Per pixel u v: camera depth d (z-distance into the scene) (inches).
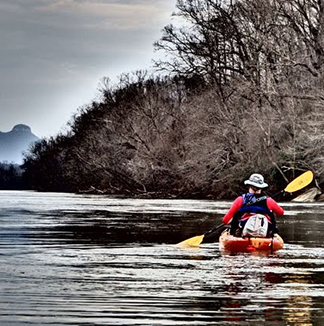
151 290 546.9
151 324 432.8
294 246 898.1
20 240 966.4
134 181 4030.5
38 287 557.3
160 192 3545.8
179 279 605.3
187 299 510.6
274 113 2898.6
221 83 3454.7
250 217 858.8
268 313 465.1
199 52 3462.1
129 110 4069.9
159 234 1076.5
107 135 4387.3
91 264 705.6
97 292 535.5
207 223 1344.7
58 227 1213.7
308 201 2721.5
